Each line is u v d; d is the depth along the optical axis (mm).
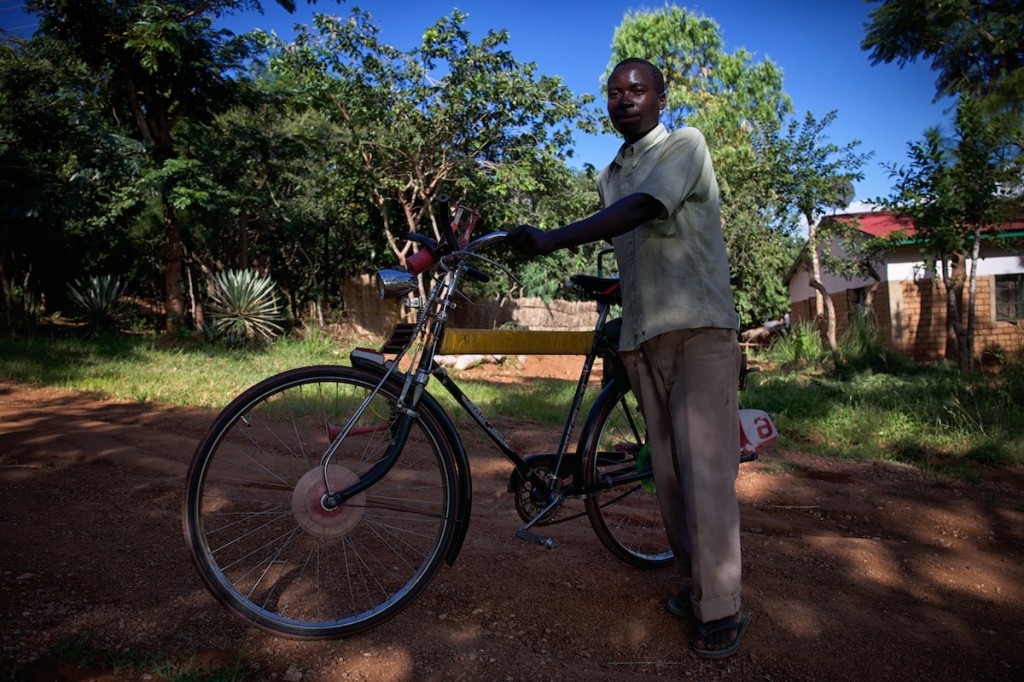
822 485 4730
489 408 7176
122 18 13719
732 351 2385
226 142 16016
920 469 5254
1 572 2545
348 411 2719
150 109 15430
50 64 15305
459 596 2621
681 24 27547
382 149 15625
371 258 19484
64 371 8562
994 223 11766
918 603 2869
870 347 13133
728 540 2340
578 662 2275
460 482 2459
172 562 2760
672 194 2166
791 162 13211
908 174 11742
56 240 16797
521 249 2203
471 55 14891
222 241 19547
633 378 2559
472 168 15625
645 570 2973
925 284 14625
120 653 2098
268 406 3334
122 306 14984
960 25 16734
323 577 2660
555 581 2760
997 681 2273
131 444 4883
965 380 10023
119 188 14688
